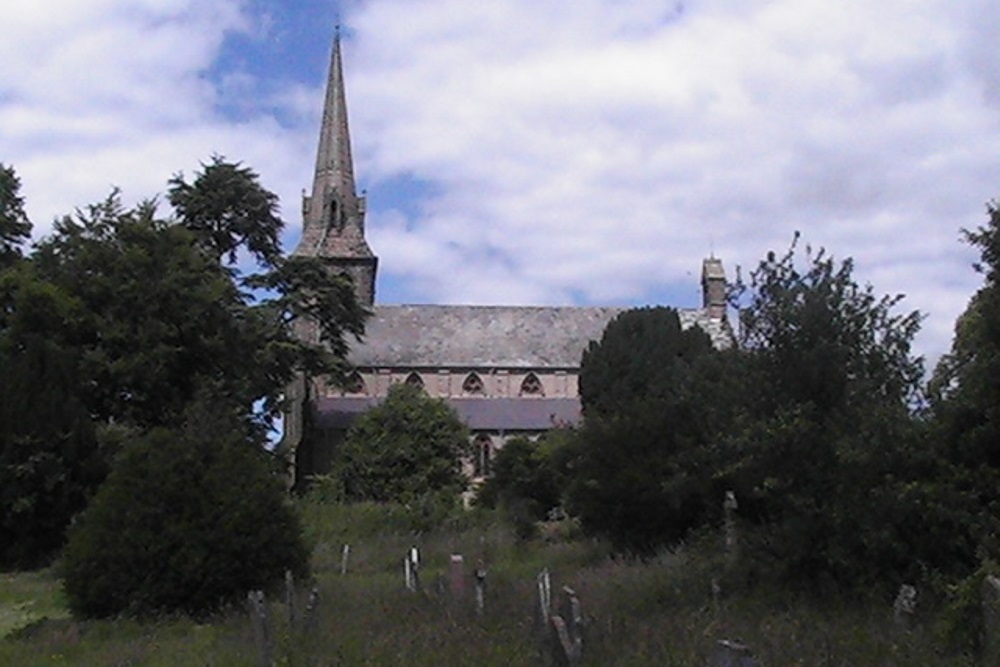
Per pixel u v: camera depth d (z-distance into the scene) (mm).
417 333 94688
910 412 18188
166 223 50625
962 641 12625
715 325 93062
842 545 17422
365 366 91062
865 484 17516
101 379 45125
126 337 45938
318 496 66938
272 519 23797
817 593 17531
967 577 14328
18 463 35250
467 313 97312
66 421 36469
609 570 24297
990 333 16828
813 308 18719
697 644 12938
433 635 14992
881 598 16672
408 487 68938
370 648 14406
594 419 31609
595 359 59250
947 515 16328
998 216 16547
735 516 21859
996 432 16703
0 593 27359
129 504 22688
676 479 26125
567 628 12883
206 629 19875
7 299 46500
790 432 17906
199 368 49125
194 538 22484
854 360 18562
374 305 96562
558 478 46094
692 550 23156
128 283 46938
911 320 18938
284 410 57562
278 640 15656
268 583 23109
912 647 12617
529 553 34812
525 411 90125
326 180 98875
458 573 20109
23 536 35250
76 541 22719
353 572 31828
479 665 12984
